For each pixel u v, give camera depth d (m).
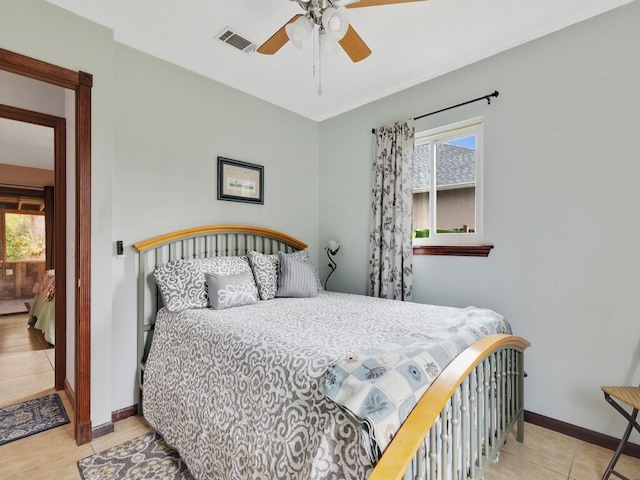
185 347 1.86
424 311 2.12
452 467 1.21
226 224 2.84
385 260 2.90
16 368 3.03
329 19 1.42
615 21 1.87
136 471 1.65
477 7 1.88
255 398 1.33
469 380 1.36
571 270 2.02
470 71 2.49
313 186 3.64
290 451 1.12
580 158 1.99
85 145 1.92
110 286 2.03
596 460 1.76
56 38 1.83
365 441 0.91
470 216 2.56
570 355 2.01
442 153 2.74
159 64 2.42
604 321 1.90
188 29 2.09
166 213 2.45
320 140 3.69
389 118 3.02
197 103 2.64
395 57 2.40
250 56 2.40
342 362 1.16
